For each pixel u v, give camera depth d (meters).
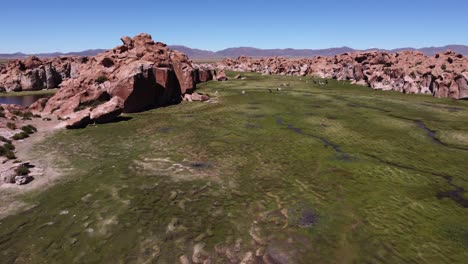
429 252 16.39
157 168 26.97
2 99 73.81
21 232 17.30
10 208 19.69
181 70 66.75
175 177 25.16
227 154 30.92
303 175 26.11
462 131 40.09
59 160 28.34
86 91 50.12
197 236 17.41
